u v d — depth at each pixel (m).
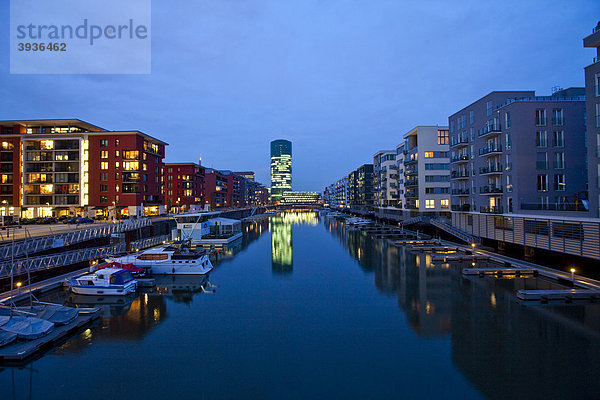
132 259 37.25
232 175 177.75
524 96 45.41
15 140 75.31
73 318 21.98
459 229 54.78
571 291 25.45
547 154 39.16
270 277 36.31
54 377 16.08
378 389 14.76
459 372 15.97
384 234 71.88
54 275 34.28
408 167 78.50
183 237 62.44
